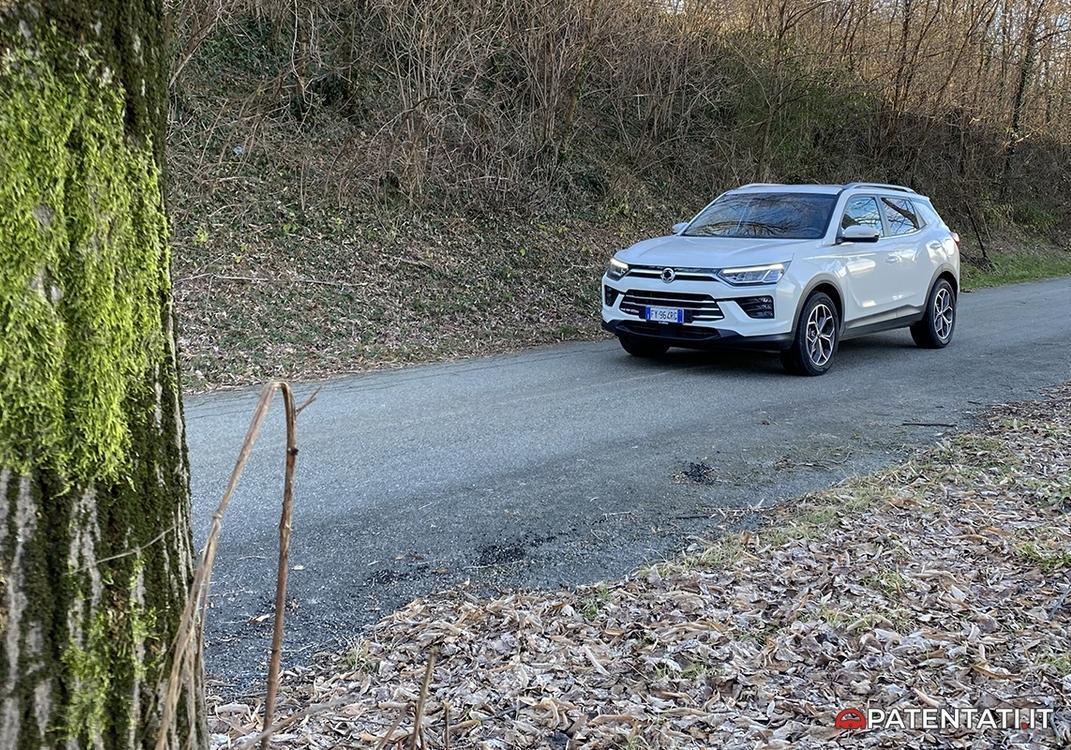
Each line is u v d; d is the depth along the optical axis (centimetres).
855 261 946
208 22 1301
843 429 692
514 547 450
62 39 135
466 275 1289
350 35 1496
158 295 154
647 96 1870
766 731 289
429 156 1473
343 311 1096
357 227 1305
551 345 1092
